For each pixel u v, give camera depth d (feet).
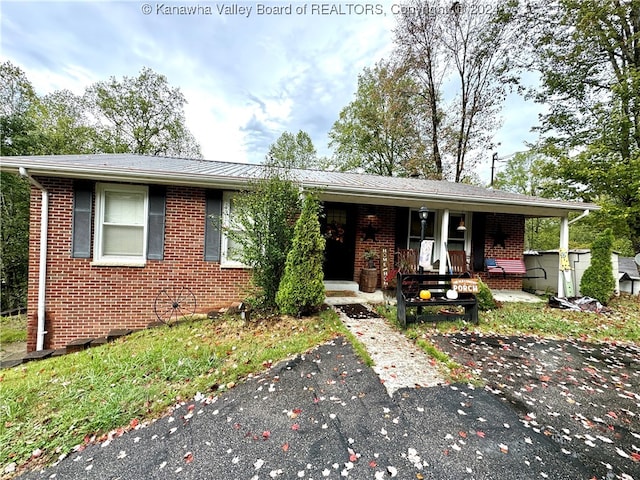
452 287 15.12
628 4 29.76
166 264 17.84
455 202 20.86
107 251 17.42
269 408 8.26
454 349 12.07
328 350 11.83
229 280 18.71
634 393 9.12
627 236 31.76
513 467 6.11
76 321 16.65
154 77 59.82
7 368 13.12
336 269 24.41
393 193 19.02
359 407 8.17
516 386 9.36
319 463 6.32
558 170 32.35
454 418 7.66
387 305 18.03
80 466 6.61
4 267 34.58
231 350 12.13
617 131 30.83
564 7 32.14
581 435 7.13
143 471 6.37
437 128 48.32
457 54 44.86
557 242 60.54
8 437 7.55
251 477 6.06
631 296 23.66
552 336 14.07
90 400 8.97
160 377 10.25
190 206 18.16
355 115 59.36
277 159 22.99
